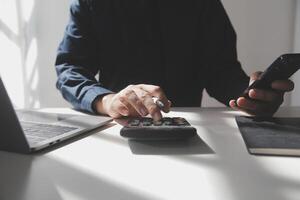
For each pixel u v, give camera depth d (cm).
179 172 36
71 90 79
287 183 33
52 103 210
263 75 66
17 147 43
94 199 30
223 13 117
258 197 30
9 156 43
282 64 61
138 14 109
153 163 40
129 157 42
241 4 178
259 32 179
